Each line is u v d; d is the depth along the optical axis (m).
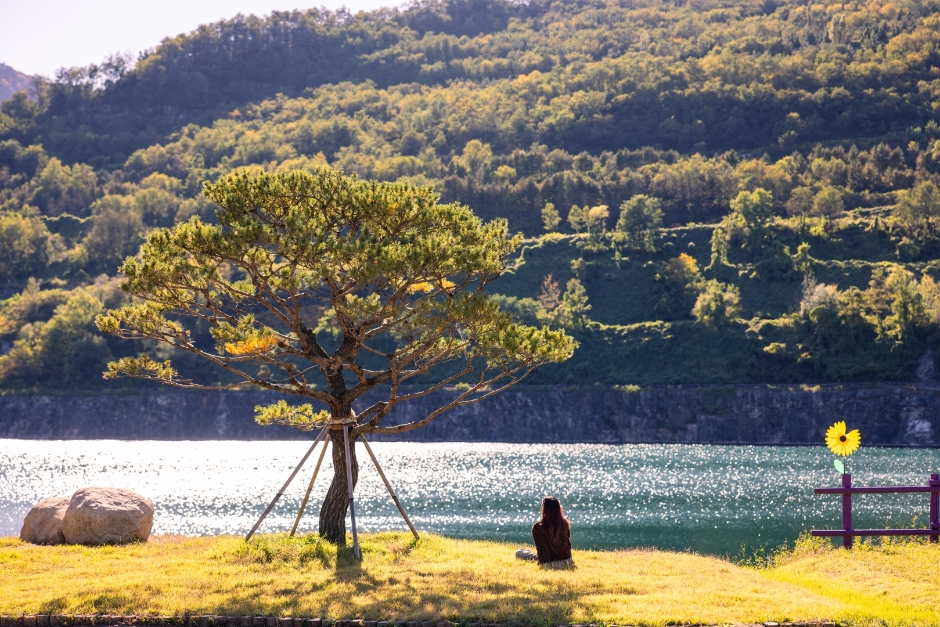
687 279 188.88
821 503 64.00
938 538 27.14
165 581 22.05
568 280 198.25
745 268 193.88
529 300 176.50
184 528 52.28
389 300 25.20
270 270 24.69
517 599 20.45
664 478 88.81
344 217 26.81
